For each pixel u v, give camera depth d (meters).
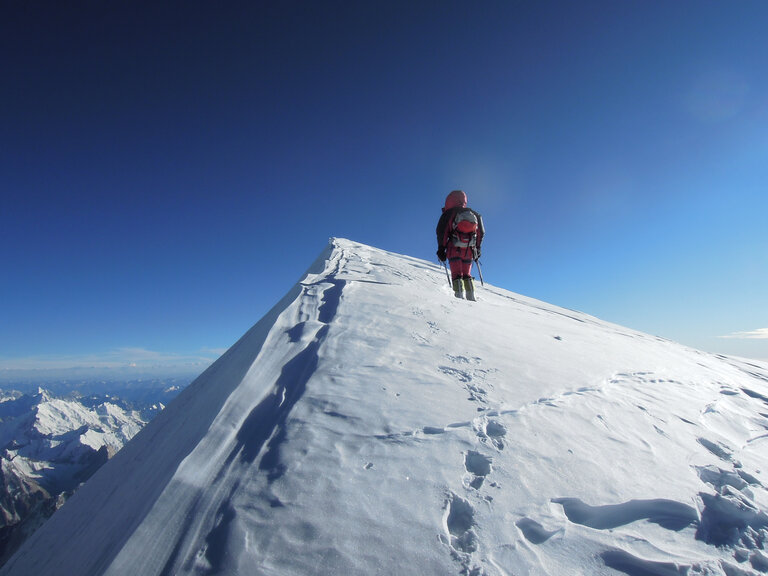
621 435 2.72
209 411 3.58
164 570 1.80
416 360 3.79
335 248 11.70
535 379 3.53
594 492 2.13
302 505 2.03
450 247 7.06
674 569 1.70
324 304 5.95
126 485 3.73
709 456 2.60
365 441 2.51
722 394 3.88
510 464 2.31
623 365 4.23
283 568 1.70
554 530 1.88
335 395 3.08
